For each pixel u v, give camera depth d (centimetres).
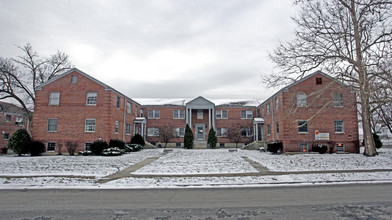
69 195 852
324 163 1625
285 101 2425
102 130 2503
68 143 2336
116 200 773
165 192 902
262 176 1212
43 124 2553
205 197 813
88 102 2564
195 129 3834
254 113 3828
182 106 3853
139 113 3662
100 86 2575
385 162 1614
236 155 2297
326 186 999
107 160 1850
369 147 1942
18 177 1190
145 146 3359
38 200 775
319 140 2362
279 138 2572
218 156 2208
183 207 684
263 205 698
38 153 2394
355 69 1784
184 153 2562
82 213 625
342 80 1767
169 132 3600
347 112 2398
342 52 1727
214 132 3484
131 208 675
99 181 1116
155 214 616
